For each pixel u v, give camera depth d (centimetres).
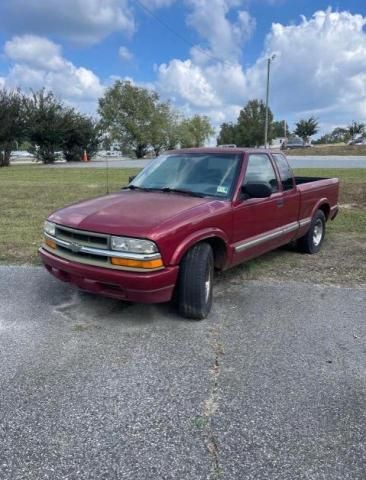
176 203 406
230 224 424
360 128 7444
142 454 228
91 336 362
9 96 3291
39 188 1451
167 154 526
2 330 371
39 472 216
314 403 272
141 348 342
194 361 323
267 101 4006
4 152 3197
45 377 299
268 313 414
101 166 2852
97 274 357
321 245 670
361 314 412
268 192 437
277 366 316
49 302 434
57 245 396
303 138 7006
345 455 228
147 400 275
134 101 4922
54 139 3575
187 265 377
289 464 221
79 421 254
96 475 214
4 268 549
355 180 1474
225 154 483
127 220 364
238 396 279
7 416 258
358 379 299
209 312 409
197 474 215
